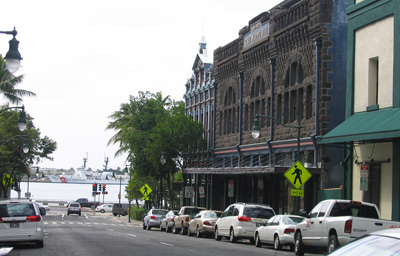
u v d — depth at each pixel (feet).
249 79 141.69
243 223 93.35
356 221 59.88
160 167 165.37
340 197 97.55
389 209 84.43
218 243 92.94
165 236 112.06
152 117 181.37
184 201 180.45
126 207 280.72
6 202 73.41
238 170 126.11
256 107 137.59
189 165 171.12
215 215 112.57
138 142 177.47
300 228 71.31
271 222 85.51
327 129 108.17
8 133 162.30
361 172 75.72
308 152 113.19
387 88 86.69
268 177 131.54
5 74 151.64
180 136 162.30
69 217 242.17
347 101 95.71
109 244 81.97
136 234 115.44
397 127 74.43
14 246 77.15
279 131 124.47
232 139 150.30
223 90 158.61
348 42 96.63
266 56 132.26
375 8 90.12
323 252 78.89
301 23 115.65
